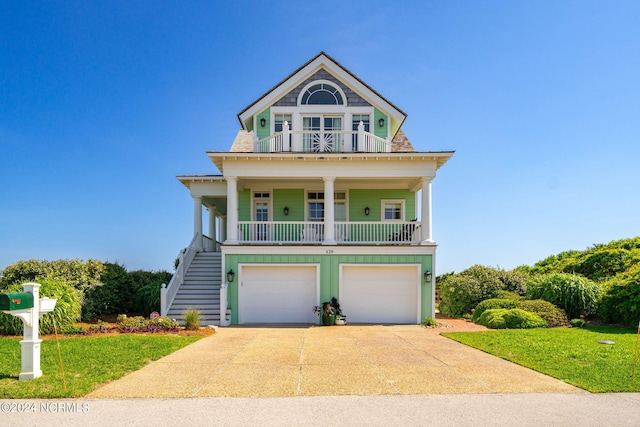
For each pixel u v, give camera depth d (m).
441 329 13.98
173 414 5.63
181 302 16.09
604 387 6.74
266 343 11.07
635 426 5.27
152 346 10.28
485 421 5.41
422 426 5.25
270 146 17.25
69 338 11.62
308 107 18.31
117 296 17.97
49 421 5.39
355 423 5.33
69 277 16.27
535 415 5.61
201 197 19.44
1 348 9.94
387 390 6.66
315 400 6.18
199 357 9.16
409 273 16.14
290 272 16.12
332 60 18.25
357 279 16.12
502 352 9.49
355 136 18.17
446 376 7.51
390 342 11.23
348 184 18.77
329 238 16.16
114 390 6.64
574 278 15.98
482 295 17.64
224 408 5.85
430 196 16.22
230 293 15.82
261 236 17.17
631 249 20.84
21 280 15.55
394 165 16.23
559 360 8.61
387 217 19.25
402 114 18.31
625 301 13.62
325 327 14.62
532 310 14.69
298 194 19.05
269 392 6.55
